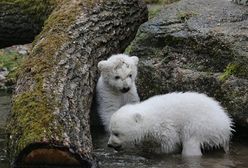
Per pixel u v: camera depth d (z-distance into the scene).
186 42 13.23
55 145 9.15
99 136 12.58
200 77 12.52
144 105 11.55
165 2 20.94
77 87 11.45
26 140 9.26
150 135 11.21
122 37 15.06
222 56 12.48
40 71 11.20
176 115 11.13
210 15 13.85
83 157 9.23
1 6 15.86
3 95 16.31
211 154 10.98
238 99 11.66
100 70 13.09
